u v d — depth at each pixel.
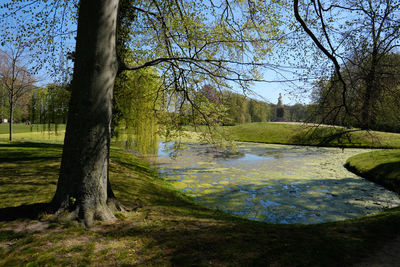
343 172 12.31
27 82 16.53
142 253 3.09
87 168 3.93
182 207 6.09
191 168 12.99
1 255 2.85
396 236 3.63
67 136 3.95
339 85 7.05
